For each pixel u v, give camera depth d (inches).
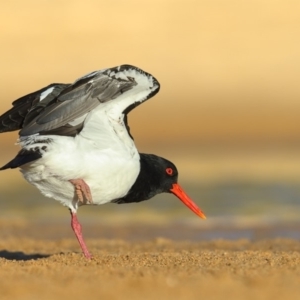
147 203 914.1
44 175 477.4
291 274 433.1
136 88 486.0
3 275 428.1
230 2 1699.1
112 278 417.7
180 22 1656.0
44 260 498.9
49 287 395.9
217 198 913.5
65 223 829.2
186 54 1581.0
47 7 1681.8
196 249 657.6
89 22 1651.1
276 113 1423.5
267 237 753.0
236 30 1635.1
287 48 1592.0
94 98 478.0
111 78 481.7
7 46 1589.6
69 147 470.9
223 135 1330.0
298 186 971.9
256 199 908.0
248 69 1551.4
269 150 1232.8
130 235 772.0
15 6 1684.3
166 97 1464.1
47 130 470.9
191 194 933.8
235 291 386.6
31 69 1534.2
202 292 385.1
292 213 850.8
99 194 492.7
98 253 589.9
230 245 685.3
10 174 1069.8
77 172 475.8
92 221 838.5
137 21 1657.2
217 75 1536.7
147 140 1294.3
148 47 1593.3
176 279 413.1
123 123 492.4
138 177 532.7
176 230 788.0
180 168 1094.4
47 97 495.8
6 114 511.8
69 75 1515.7
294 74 1534.2
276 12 1667.1
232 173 1052.5
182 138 1307.8
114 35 1620.3
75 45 1592.0
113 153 484.7
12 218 852.0
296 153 1207.6
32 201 929.5
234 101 1462.8
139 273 433.4
